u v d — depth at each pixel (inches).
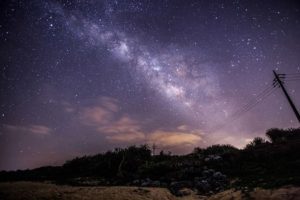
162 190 548.4
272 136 943.7
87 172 826.2
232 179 568.1
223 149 963.3
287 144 734.5
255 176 522.0
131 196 477.4
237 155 757.3
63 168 908.6
